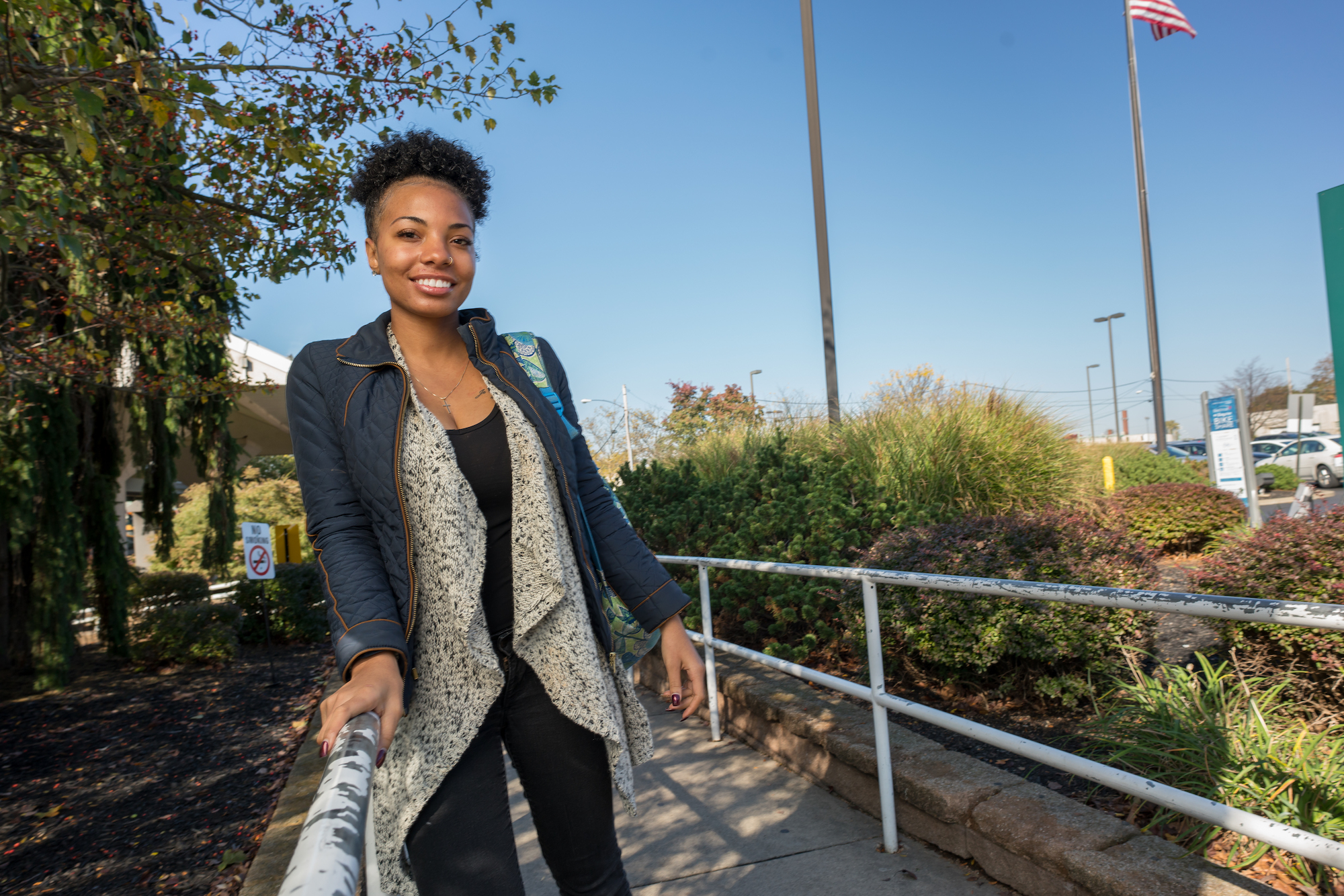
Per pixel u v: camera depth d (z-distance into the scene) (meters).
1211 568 4.39
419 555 1.40
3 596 10.19
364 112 5.31
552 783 1.54
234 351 12.59
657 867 3.16
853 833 3.28
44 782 6.39
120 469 10.97
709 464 9.66
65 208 4.14
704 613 4.65
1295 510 7.92
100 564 10.63
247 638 12.48
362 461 1.38
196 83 3.99
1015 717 4.23
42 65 4.10
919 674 4.83
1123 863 2.42
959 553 4.52
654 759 4.40
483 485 1.48
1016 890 2.71
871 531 6.21
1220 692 3.52
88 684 9.75
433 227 1.48
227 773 6.43
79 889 4.50
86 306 6.08
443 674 1.42
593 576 1.57
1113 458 15.59
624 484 8.30
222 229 5.62
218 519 11.88
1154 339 17.89
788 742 4.07
